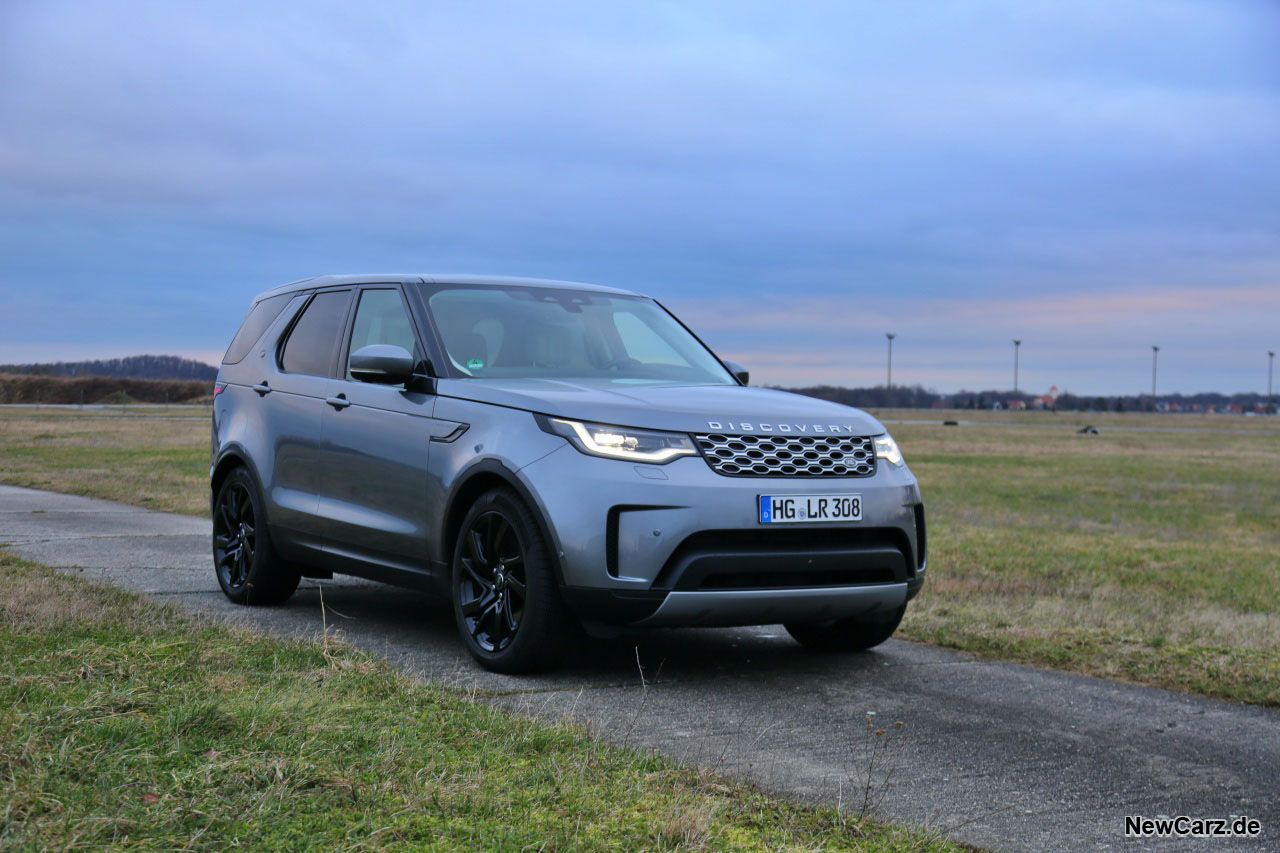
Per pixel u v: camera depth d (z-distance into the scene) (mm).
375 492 5531
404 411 5383
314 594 6941
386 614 6266
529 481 4656
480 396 5055
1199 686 5113
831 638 5672
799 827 2961
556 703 4312
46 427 42406
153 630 4809
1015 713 4492
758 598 4613
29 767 2801
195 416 64250
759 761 3672
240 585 6496
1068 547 12383
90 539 9234
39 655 4184
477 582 4996
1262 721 4520
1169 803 3439
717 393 5137
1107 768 3779
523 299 5938
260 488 6316
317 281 6609
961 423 102500
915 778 3580
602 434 4621
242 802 2680
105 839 2426
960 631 6207
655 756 3508
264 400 6457
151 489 14984
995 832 3121
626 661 5223
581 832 2699
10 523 10398
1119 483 27047
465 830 2654
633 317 6242
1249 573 10508
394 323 5758
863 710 4449
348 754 3148
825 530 4789
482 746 3383
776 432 4762
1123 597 8258
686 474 4559
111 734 3127
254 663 4281
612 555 4520
